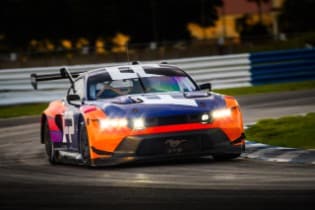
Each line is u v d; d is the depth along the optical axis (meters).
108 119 25.48
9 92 57.78
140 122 25.17
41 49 140.38
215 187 19.88
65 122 28.78
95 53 90.12
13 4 139.38
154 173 23.72
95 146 25.61
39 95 58.06
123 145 25.23
